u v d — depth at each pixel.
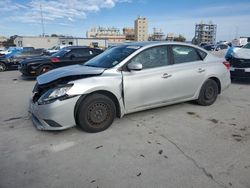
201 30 85.06
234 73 8.37
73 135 3.89
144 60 4.38
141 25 102.69
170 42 4.84
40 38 50.97
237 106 5.52
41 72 10.31
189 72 4.93
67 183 2.65
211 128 4.18
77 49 10.96
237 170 2.86
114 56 4.50
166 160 3.10
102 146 3.51
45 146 3.54
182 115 4.85
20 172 2.87
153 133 3.96
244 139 3.72
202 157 3.17
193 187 2.55
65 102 3.62
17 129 4.21
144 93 4.34
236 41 35.59
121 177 2.74
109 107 4.01
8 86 8.87
